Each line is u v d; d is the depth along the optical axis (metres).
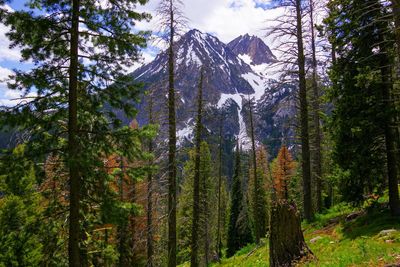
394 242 10.65
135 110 10.82
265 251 18.53
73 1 9.96
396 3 8.79
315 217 19.56
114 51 10.23
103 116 10.87
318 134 25.70
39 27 9.38
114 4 10.36
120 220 10.38
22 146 9.57
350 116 14.86
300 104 20.12
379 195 15.22
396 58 13.85
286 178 43.78
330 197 37.44
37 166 9.59
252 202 46.66
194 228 20.72
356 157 14.64
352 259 9.81
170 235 17.08
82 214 11.34
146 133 10.61
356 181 15.25
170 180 16.84
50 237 11.06
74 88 10.14
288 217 10.02
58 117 10.02
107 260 14.43
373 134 14.48
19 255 13.06
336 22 15.02
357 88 14.72
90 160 9.50
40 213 11.07
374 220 14.16
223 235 54.09
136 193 20.39
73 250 10.16
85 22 9.91
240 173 45.47
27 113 9.34
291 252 9.84
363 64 14.52
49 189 11.27
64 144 10.65
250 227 44.97
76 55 10.03
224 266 21.84
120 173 10.88
